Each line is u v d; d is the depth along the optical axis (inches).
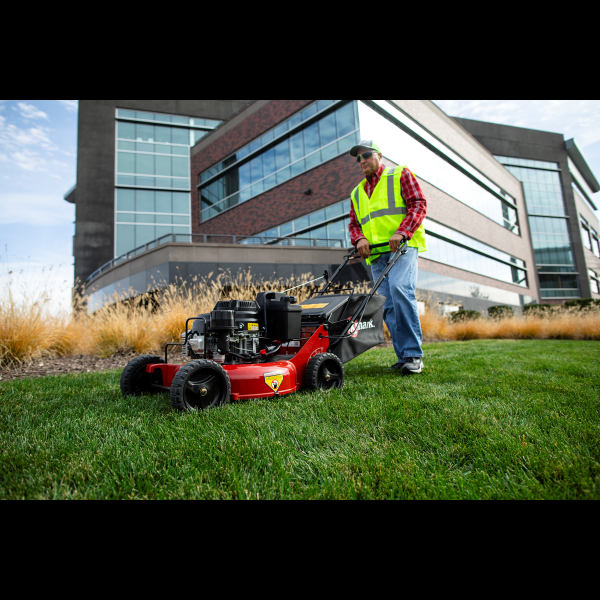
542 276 1542.8
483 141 1573.6
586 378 132.9
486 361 182.7
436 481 57.5
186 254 526.3
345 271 585.3
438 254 776.9
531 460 62.7
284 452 68.3
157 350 257.0
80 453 70.0
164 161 1051.9
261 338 122.2
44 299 229.6
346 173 648.4
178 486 57.1
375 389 122.0
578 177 1824.6
